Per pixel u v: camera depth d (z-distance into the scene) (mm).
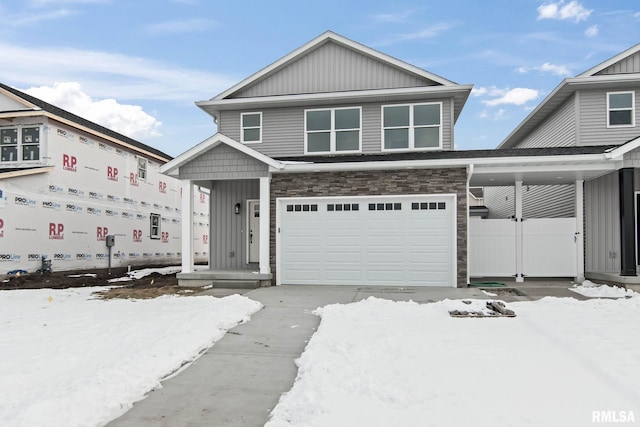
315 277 12359
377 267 12094
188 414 4133
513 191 19500
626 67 13781
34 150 15773
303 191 12398
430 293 10508
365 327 6930
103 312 8586
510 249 12797
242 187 14727
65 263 16422
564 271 12562
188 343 6113
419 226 11922
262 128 15469
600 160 10922
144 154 21484
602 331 6473
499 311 7758
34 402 4078
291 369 5410
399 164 11672
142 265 21250
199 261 26062
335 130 15023
